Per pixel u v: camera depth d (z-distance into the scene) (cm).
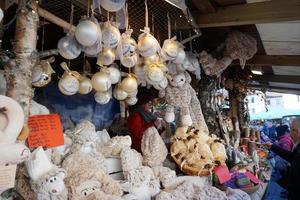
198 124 235
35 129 116
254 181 230
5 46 131
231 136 391
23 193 100
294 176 242
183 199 147
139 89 210
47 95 177
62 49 116
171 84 218
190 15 178
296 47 312
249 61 361
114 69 150
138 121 193
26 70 95
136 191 138
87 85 136
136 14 164
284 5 195
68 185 114
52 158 123
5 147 74
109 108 223
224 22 216
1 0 114
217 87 346
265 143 551
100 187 121
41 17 129
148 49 145
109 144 152
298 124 281
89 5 125
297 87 607
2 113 77
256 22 208
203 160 187
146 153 166
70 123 190
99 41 117
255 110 1048
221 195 160
